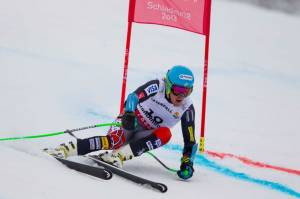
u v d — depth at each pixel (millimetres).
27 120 18984
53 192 11188
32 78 25219
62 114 20781
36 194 10875
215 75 34312
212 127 23578
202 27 19500
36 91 23234
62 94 23750
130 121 13555
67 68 28578
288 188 16438
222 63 38500
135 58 34438
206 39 19578
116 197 11719
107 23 43469
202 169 16875
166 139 14188
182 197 12820
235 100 29500
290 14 66875
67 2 47750
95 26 41688
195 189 13883
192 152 14641
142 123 14844
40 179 11797
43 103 21688
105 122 20859
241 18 58125
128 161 15922
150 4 19047
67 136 17734
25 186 11195
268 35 53000
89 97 24219
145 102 14617
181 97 14125
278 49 48094
